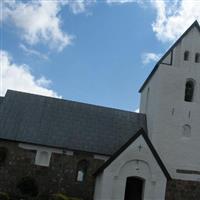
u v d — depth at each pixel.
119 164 32.91
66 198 31.08
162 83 38.88
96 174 34.69
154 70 40.84
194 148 37.88
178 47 40.09
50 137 36.12
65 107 39.69
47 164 35.09
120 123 39.72
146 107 42.34
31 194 33.75
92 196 34.91
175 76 39.28
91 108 40.44
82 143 36.50
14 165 34.59
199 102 39.06
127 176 32.91
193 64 39.91
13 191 33.94
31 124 36.75
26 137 35.41
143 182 33.44
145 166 33.38
